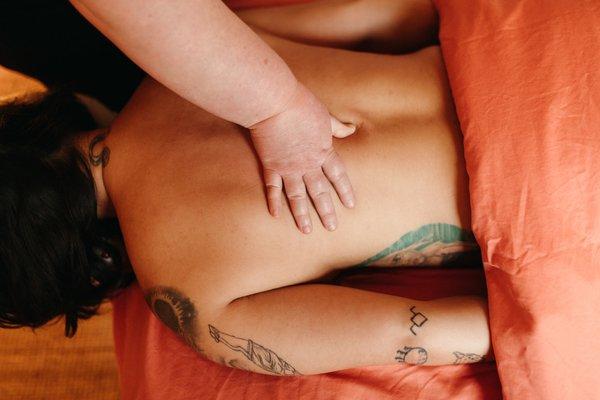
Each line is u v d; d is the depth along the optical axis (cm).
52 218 72
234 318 69
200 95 54
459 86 71
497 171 66
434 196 72
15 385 110
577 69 65
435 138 73
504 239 66
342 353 69
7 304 76
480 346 70
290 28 91
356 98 75
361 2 88
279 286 72
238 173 70
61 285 77
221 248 69
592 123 63
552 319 64
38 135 74
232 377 77
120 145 75
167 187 71
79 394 109
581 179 63
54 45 96
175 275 69
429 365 75
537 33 68
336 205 70
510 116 66
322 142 65
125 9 44
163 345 82
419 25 89
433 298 80
